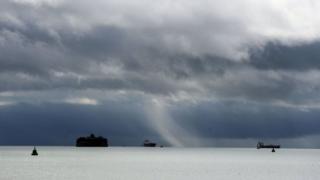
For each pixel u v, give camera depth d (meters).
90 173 160.00
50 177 145.38
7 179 139.25
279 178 148.38
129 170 175.38
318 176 155.00
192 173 163.25
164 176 151.38
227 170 179.00
